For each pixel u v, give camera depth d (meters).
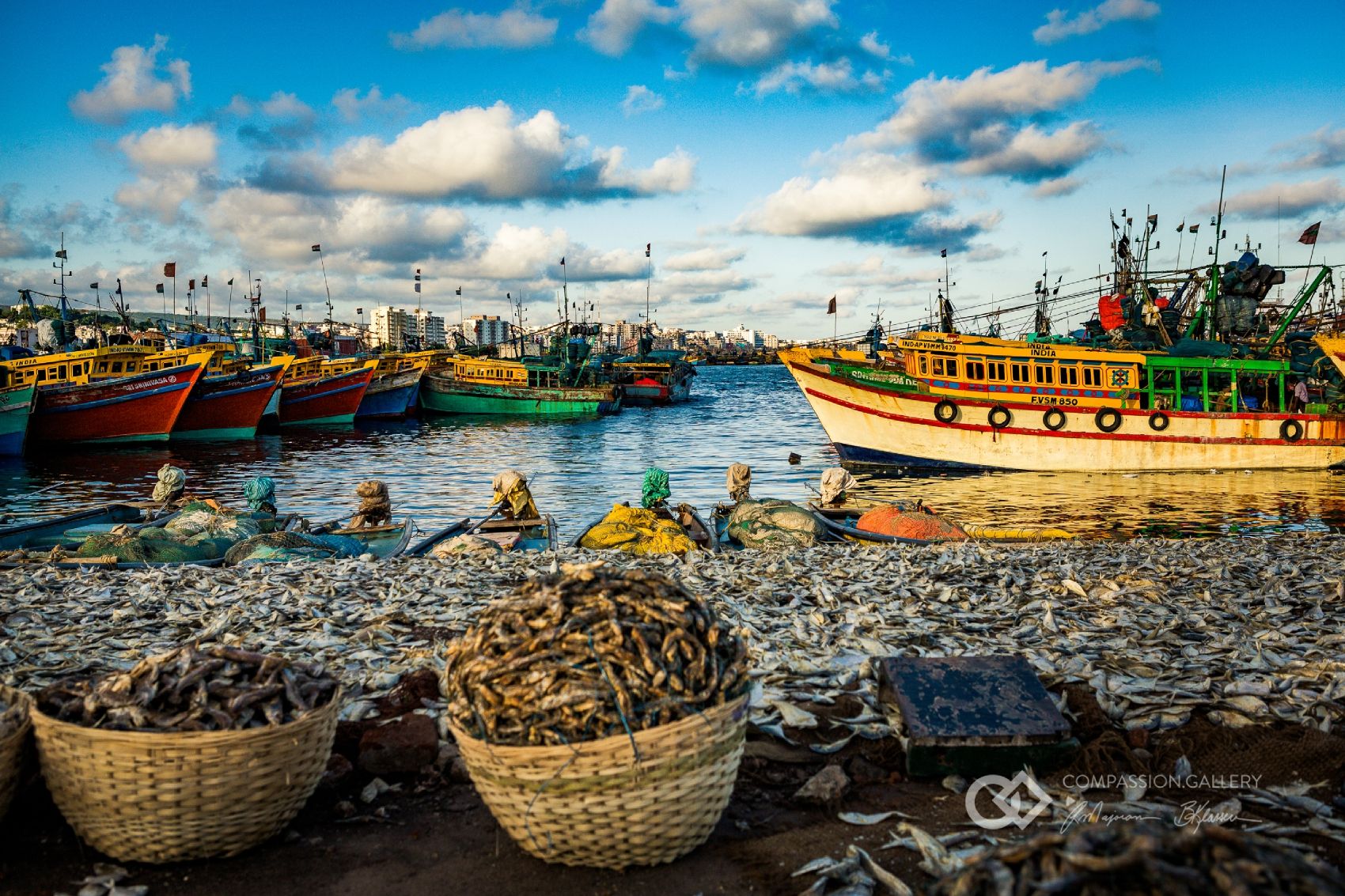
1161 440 34.06
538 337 99.56
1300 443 34.09
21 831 4.66
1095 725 5.68
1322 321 44.12
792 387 151.25
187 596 10.04
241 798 4.30
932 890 3.04
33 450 44.69
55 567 12.19
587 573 4.51
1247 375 35.03
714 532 16.09
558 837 4.10
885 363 44.69
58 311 53.59
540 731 4.02
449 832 4.75
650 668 4.12
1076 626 8.24
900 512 16.62
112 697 4.36
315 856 4.50
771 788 5.24
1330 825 4.57
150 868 4.34
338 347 102.81
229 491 29.70
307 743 4.52
